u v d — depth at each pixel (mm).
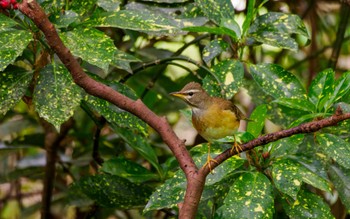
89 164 14023
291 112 11312
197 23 11359
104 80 10258
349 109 9984
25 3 7465
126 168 11547
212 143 10281
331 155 9219
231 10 11086
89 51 8875
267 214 8781
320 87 10078
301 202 9594
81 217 14508
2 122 14719
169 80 14344
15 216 15656
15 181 15430
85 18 10242
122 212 14602
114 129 11797
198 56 15453
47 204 13859
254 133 9672
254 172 9266
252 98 12664
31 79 9688
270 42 10742
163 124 7992
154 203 9398
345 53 16578
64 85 9344
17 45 8750
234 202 8867
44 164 15133
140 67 12094
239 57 11094
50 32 7516
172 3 11820
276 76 10547
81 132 14328
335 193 14023
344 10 13992
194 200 7742
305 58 15367
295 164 9414
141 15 9539
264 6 14875
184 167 7867
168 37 14836
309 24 15602
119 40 13688
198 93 10125
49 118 9094
